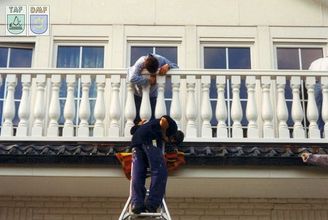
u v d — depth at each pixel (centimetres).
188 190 857
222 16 1023
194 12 1023
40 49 1003
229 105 921
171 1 1027
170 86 936
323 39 1019
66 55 1009
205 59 1011
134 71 805
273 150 790
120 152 784
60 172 787
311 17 1027
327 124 830
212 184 827
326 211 898
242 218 889
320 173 791
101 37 1011
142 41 1012
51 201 892
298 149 798
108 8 1023
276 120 872
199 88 862
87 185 837
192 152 780
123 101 848
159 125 733
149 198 693
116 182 820
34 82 893
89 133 888
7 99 829
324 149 804
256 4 1029
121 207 890
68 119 823
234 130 821
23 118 827
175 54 1013
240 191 862
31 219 885
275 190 857
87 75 833
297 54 1020
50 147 790
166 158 765
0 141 809
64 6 1023
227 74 834
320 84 854
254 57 1009
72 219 886
